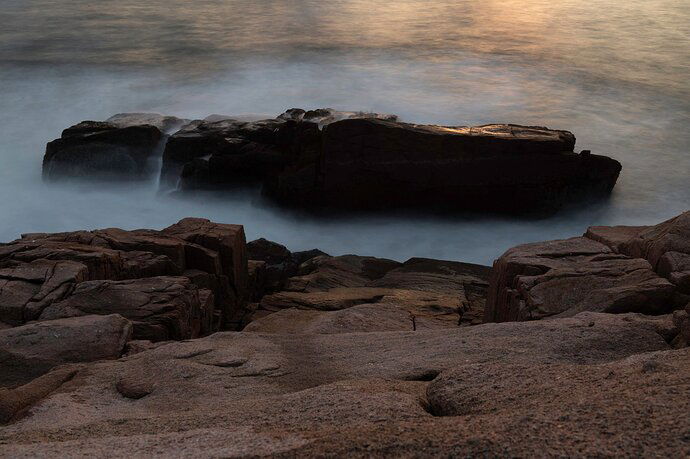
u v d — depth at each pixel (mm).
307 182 19516
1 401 5840
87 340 7570
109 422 4746
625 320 6863
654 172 23891
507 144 19297
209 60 38219
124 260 10719
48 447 3896
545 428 3543
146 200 21781
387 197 19500
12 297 8766
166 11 50625
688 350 4863
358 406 4633
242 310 12156
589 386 4445
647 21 48531
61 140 22703
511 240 19031
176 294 9281
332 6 53375
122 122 23609
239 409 4809
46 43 41656
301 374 6188
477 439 3467
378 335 7148
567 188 19781
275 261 15609
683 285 8305
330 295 12555
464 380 4973
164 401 5770
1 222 20516
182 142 21453
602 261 9344
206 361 6523
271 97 31969
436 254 18344
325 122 22250
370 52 39719
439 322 10594
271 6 52875
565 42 42375
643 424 3469
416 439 3535
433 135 19219
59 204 21656
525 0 56594
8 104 31219
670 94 32281
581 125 28375
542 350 6254
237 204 20703
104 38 42938
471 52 39688
